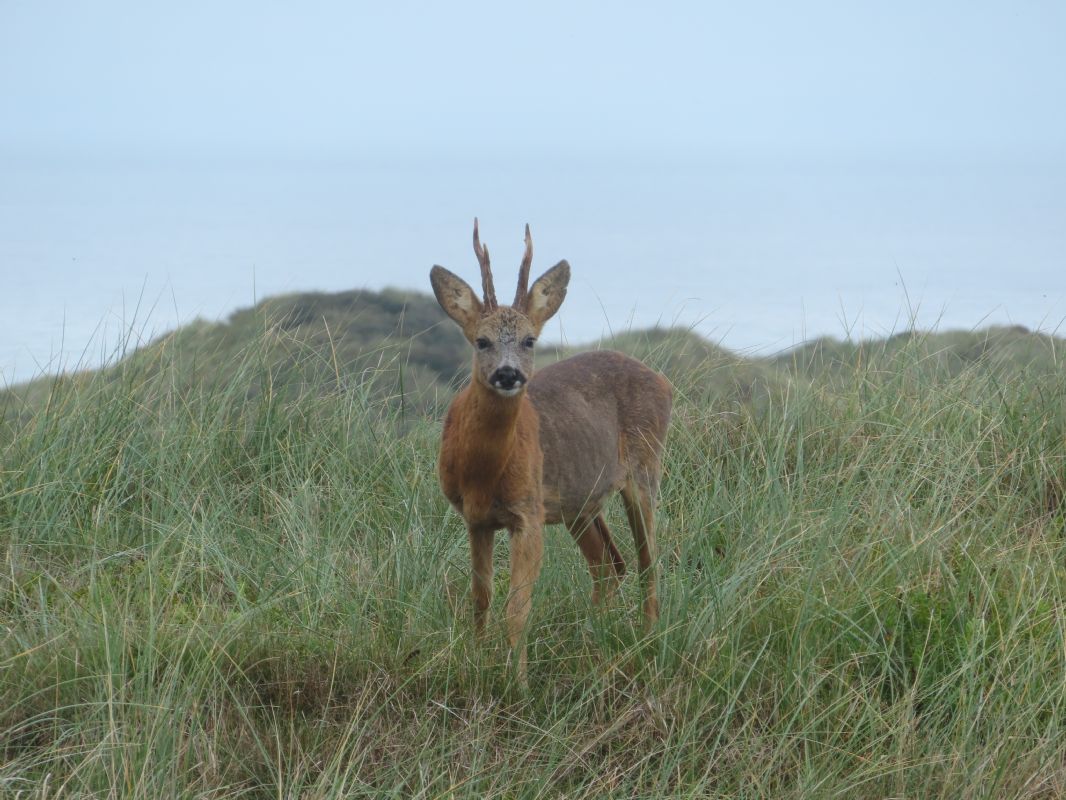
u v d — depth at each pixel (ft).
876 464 71.31
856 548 62.03
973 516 68.64
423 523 70.03
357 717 47.75
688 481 76.84
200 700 50.21
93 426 73.87
